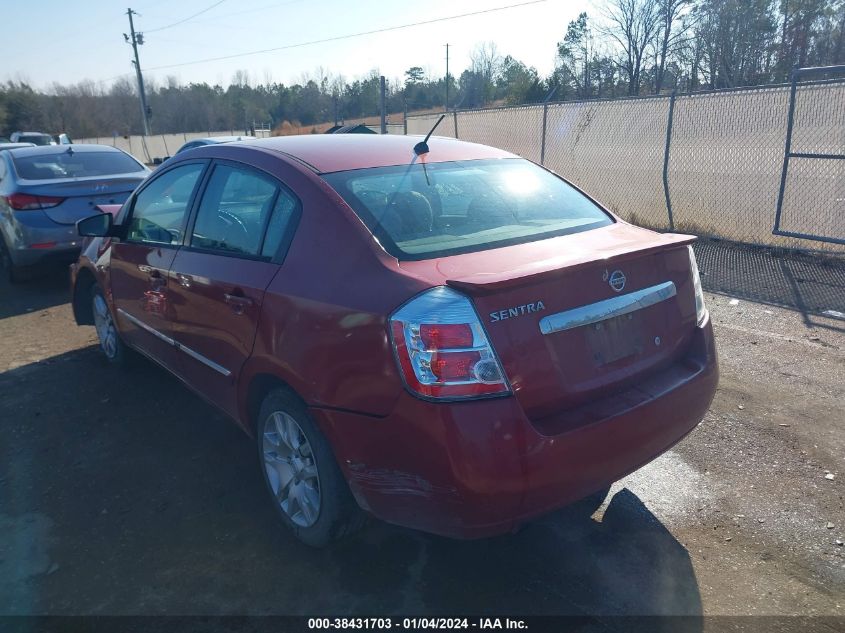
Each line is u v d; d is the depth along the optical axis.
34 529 3.33
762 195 8.90
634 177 10.82
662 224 10.36
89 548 3.17
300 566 3.01
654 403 2.76
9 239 7.83
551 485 2.47
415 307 2.42
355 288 2.65
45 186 7.65
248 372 3.19
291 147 3.53
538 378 2.48
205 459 3.98
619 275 2.78
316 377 2.73
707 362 3.09
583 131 11.63
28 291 8.17
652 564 2.97
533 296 2.50
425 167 3.45
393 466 2.52
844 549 3.03
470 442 2.33
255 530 3.28
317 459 2.85
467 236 2.97
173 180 4.14
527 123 12.81
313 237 2.95
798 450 3.86
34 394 4.98
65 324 6.76
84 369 5.46
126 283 4.54
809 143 8.29
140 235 4.41
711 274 7.74
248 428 3.43
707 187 9.65
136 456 4.04
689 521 3.27
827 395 4.54
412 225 2.94
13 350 5.98
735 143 9.17
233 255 3.38
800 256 8.24
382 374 2.48
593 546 3.10
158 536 3.25
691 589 2.81
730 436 4.04
